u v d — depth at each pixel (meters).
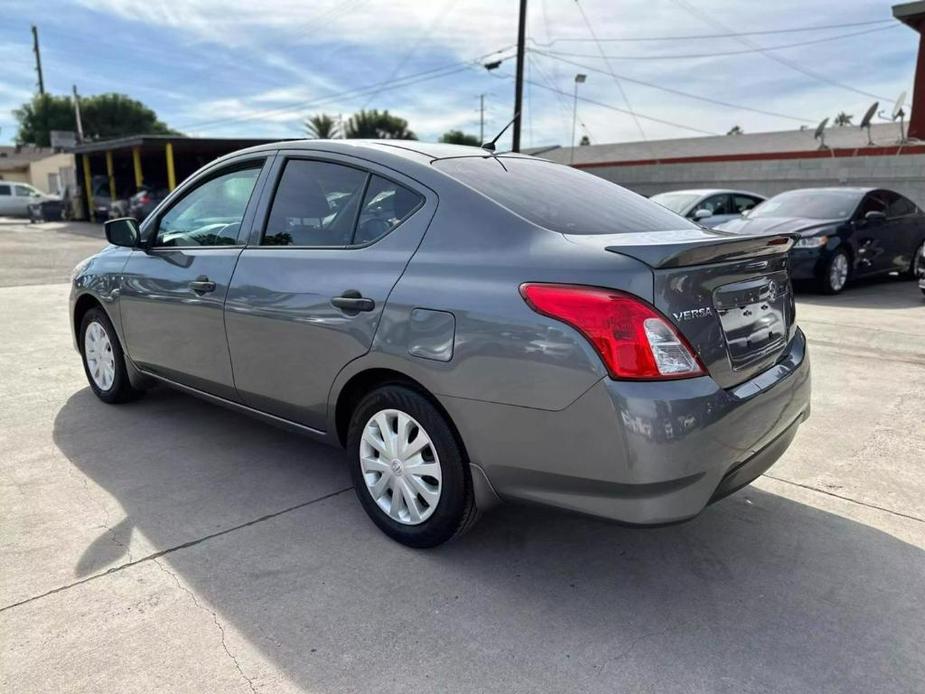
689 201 11.87
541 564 2.82
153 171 29.70
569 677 2.18
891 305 8.72
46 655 2.23
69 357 5.93
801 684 2.16
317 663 2.22
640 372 2.22
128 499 3.32
